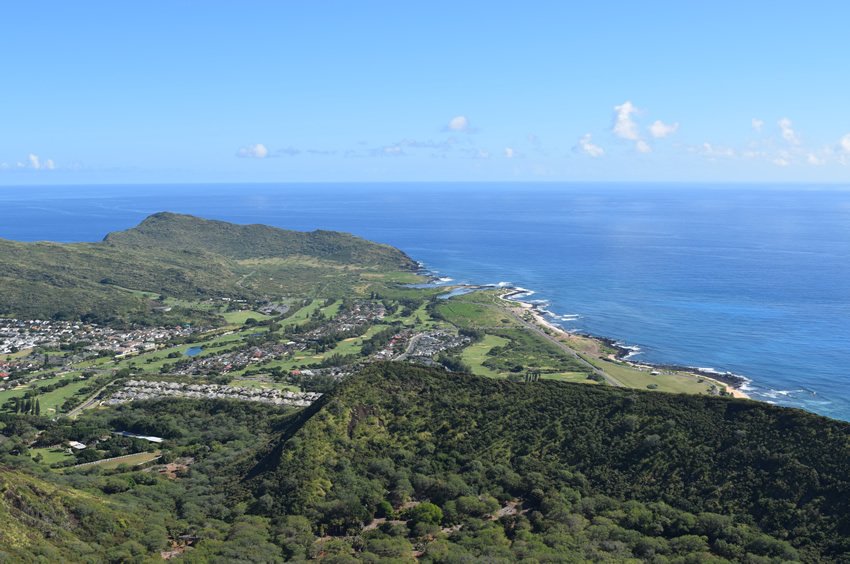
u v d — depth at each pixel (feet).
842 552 278.67
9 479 302.25
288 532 302.45
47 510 295.07
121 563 271.28
